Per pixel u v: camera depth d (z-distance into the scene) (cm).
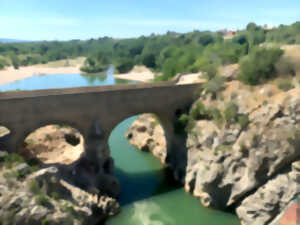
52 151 4719
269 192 3491
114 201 3931
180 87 4909
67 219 3109
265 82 4400
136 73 18925
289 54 4566
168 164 5325
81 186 3869
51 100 3772
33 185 3131
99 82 16325
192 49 12531
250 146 3775
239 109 4203
